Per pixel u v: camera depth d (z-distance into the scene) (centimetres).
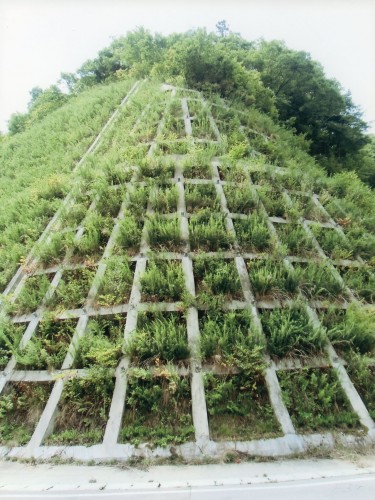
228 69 1121
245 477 318
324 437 366
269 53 1466
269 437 365
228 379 416
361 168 1345
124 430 372
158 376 409
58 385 409
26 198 795
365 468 333
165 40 1530
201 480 313
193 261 536
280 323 452
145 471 330
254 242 575
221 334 428
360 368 424
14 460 354
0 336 461
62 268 555
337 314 505
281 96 1403
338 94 1392
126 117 1032
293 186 747
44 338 470
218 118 938
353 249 628
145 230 569
